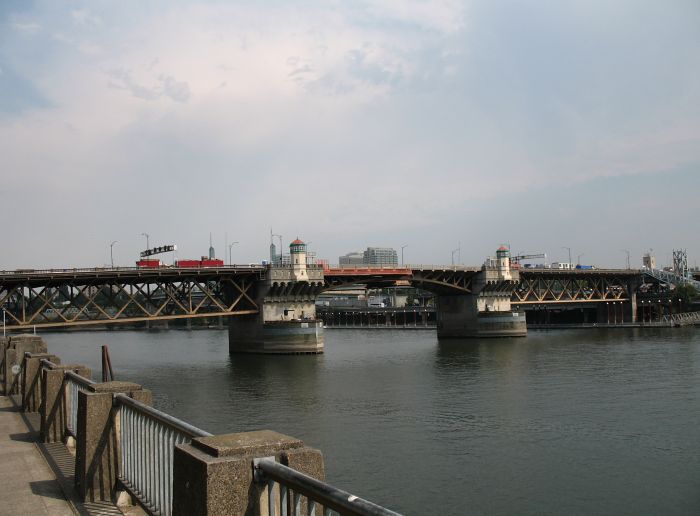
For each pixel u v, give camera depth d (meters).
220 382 66.81
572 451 36.09
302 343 95.75
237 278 96.50
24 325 75.81
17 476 11.59
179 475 5.98
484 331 125.31
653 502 27.91
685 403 49.06
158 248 106.06
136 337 164.75
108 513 9.62
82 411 10.52
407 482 30.83
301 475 5.04
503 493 29.23
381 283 119.31
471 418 45.47
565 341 112.12
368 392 58.62
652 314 165.50
